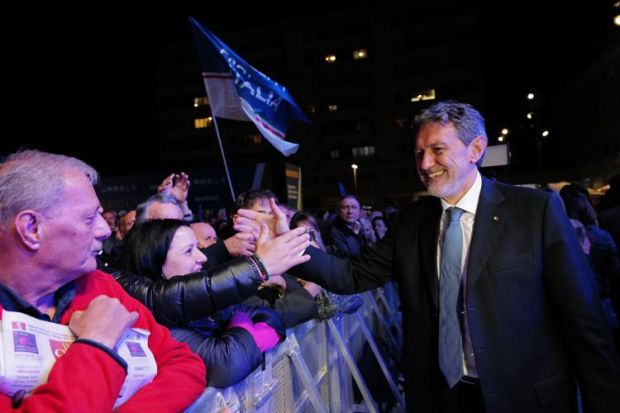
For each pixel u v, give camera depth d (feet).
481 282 4.79
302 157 143.64
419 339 5.33
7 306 2.84
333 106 142.51
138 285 4.53
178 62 156.46
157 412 3.18
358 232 17.92
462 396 5.01
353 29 140.46
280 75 146.41
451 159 4.91
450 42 131.64
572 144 114.52
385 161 136.36
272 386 5.55
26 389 2.61
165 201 7.85
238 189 39.60
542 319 4.81
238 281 4.52
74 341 2.95
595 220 11.62
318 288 7.63
